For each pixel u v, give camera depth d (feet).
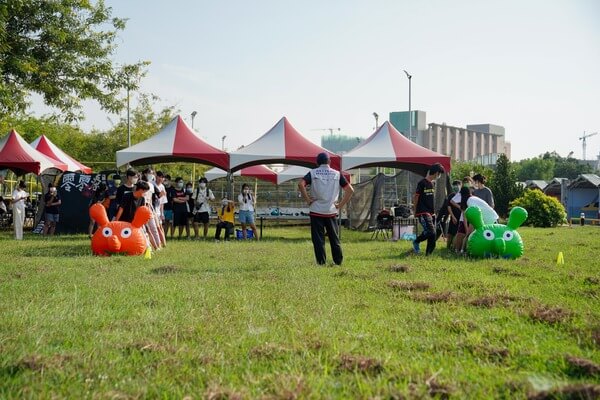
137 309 18.20
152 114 122.62
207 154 58.65
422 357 12.84
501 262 31.94
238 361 12.63
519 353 12.94
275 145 60.34
